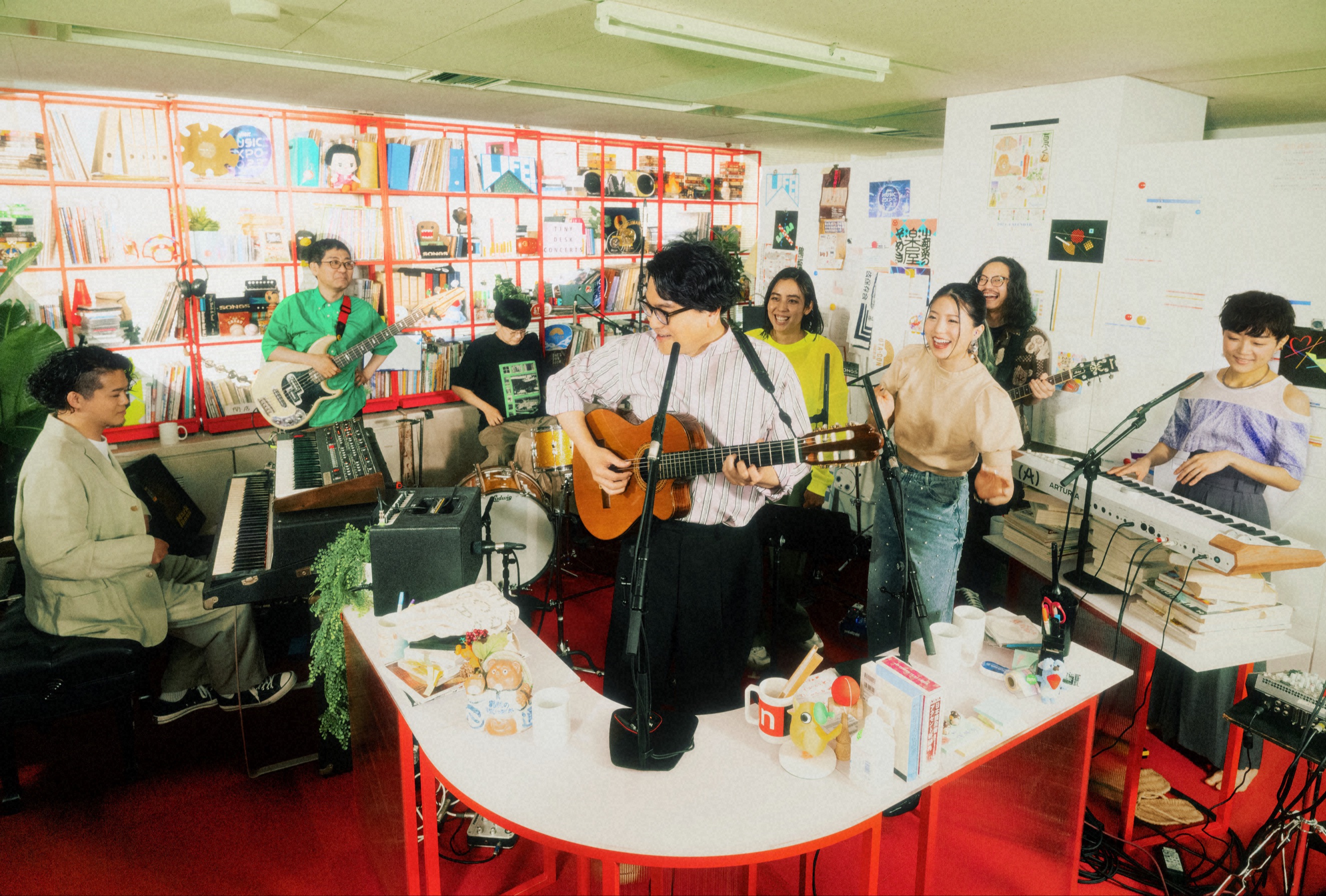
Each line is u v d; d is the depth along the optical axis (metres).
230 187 4.50
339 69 3.32
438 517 2.22
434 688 1.92
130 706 2.71
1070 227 3.22
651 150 6.54
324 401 4.29
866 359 4.71
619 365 2.50
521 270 5.97
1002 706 1.90
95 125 4.31
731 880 2.24
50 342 3.70
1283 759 3.02
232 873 2.38
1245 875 2.19
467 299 5.63
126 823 2.57
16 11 2.36
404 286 5.25
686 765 1.70
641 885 2.24
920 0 2.05
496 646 1.90
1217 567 2.25
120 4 2.26
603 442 2.54
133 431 4.42
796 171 5.26
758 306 4.74
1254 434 2.78
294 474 2.97
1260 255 2.71
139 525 2.83
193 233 4.52
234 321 4.62
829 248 5.04
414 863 2.02
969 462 2.93
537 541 3.72
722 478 2.38
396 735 1.98
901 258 4.24
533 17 2.36
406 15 2.35
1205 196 2.81
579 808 1.56
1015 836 2.23
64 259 4.18
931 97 3.62
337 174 4.82
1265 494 2.79
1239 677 2.48
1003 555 3.43
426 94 3.99
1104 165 3.09
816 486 3.96
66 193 4.35
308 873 2.38
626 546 2.52
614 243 6.14
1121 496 2.63
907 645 2.11
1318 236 2.57
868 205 4.41
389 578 2.17
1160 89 3.12
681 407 2.44
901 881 2.38
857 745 1.64
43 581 2.63
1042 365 3.41
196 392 4.59
